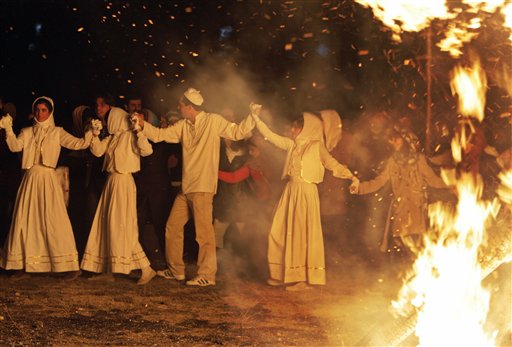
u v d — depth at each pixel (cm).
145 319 787
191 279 977
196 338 717
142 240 1144
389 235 993
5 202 1181
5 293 893
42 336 715
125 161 965
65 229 971
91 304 848
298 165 962
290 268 948
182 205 981
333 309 841
